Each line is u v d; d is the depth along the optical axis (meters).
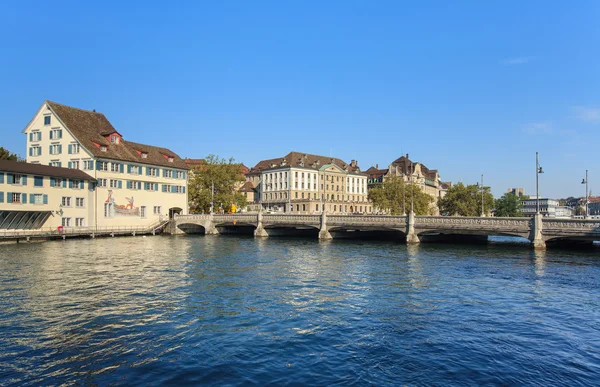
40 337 16.27
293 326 17.70
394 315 19.48
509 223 47.25
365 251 47.50
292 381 12.41
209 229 77.56
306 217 65.75
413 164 170.62
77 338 16.17
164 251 46.56
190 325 17.83
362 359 14.08
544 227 45.34
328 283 27.30
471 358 14.18
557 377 12.73
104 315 19.30
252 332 16.92
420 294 24.00
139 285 26.33
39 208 60.31
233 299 22.58
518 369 13.30
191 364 13.70
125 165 73.75
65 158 70.31
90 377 12.76
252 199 146.25
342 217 61.69
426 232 54.41
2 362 13.88
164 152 84.94
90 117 76.75
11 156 81.06
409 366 13.49
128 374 12.96
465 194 128.38
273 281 27.95
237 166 96.62
